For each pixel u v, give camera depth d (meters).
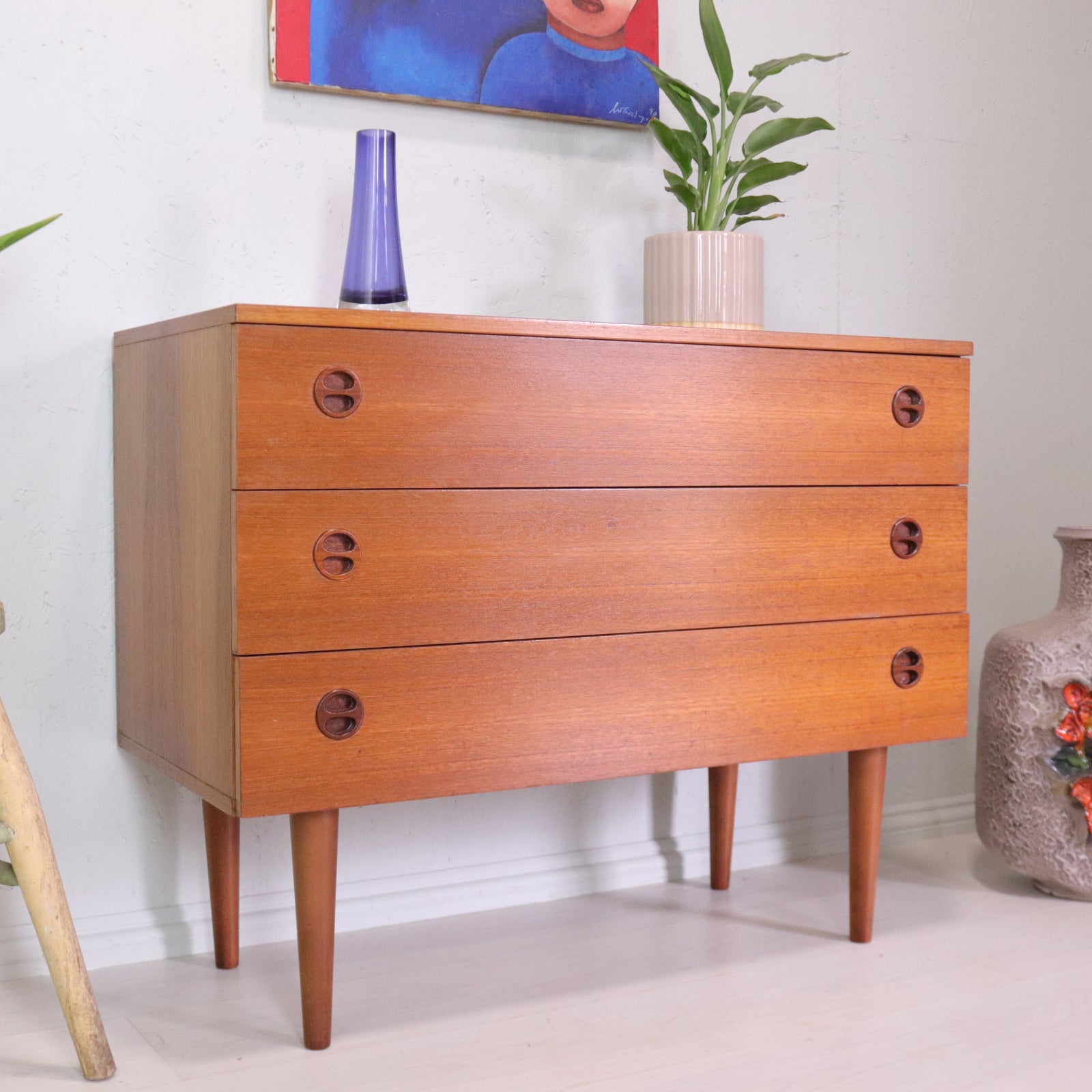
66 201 1.46
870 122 2.01
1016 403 2.17
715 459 1.39
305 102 1.58
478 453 1.26
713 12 1.61
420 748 1.25
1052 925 1.64
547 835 1.78
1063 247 2.21
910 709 1.54
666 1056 1.25
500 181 1.72
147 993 1.41
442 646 1.25
